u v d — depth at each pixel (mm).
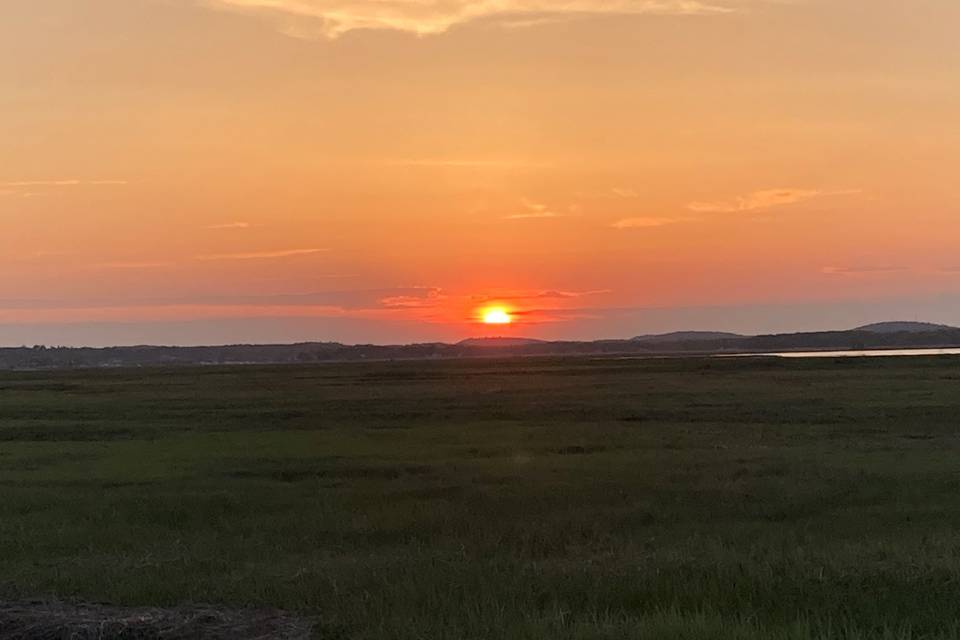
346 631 8602
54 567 12516
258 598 9992
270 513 17297
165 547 14188
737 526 14844
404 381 79188
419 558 12070
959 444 25781
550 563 11508
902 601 9109
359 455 25938
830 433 29391
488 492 18906
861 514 15734
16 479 22172
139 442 31062
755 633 8094
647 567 10781
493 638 8164
